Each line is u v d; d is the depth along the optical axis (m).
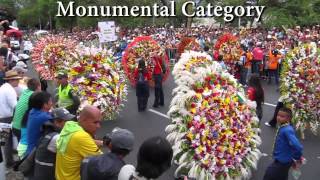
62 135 4.68
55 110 5.19
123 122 12.49
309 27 36.94
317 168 8.66
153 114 13.56
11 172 7.76
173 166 8.21
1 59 9.82
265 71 20.42
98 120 4.77
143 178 3.35
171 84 19.52
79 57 11.84
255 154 7.68
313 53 10.95
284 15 37.94
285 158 6.30
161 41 28.80
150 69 17.44
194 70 8.08
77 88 11.61
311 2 40.44
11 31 23.31
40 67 18.91
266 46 22.47
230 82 7.77
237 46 19.77
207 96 7.36
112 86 12.04
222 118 7.34
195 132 7.21
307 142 10.61
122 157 4.03
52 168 5.00
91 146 4.59
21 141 6.64
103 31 17.08
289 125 6.36
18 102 7.37
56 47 18.69
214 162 7.23
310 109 10.89
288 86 11.03
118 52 22.02
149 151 3.32
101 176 3.89
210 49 25.09
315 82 10.87
